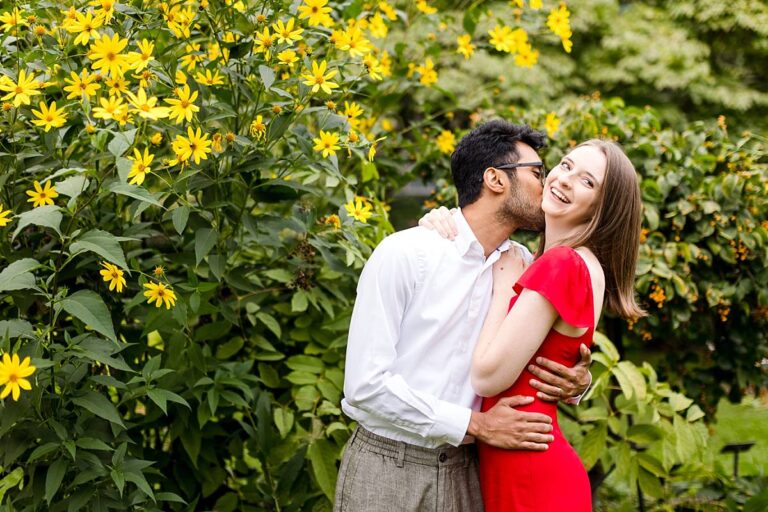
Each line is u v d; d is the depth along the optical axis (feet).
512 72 20.63
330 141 6.98
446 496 5.80
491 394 5.69
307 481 8.11
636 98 23.70
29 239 7.29
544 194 5.97
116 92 6.60
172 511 8.09
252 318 8.03
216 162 6.94
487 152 5.91
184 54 7.61
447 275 5.84
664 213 9.70
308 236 7.84
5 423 5.67
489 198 5.95
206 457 7.81
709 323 10.09
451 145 10.55
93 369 7.29
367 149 9.15
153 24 6.97
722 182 9.52
